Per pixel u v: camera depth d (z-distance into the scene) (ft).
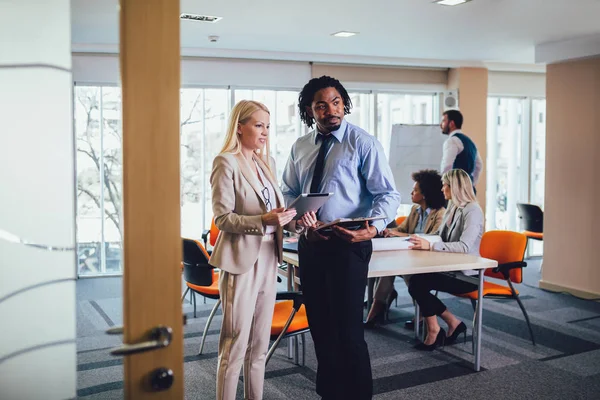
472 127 26.50
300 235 9.18
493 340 14.78
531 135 28.66
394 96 27.22
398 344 14.37
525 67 27.14
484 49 22.44
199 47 22.00
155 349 4.19
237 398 10.96
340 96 8.95
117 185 23.73
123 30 4.05
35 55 5.26
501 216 29.25
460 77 26.18
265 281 9.14
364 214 9.35
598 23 17.79
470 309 18.10
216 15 16.81
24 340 5.33
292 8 16.01
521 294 20.56
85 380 11.87
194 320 16.66
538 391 11.41
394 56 24.34
